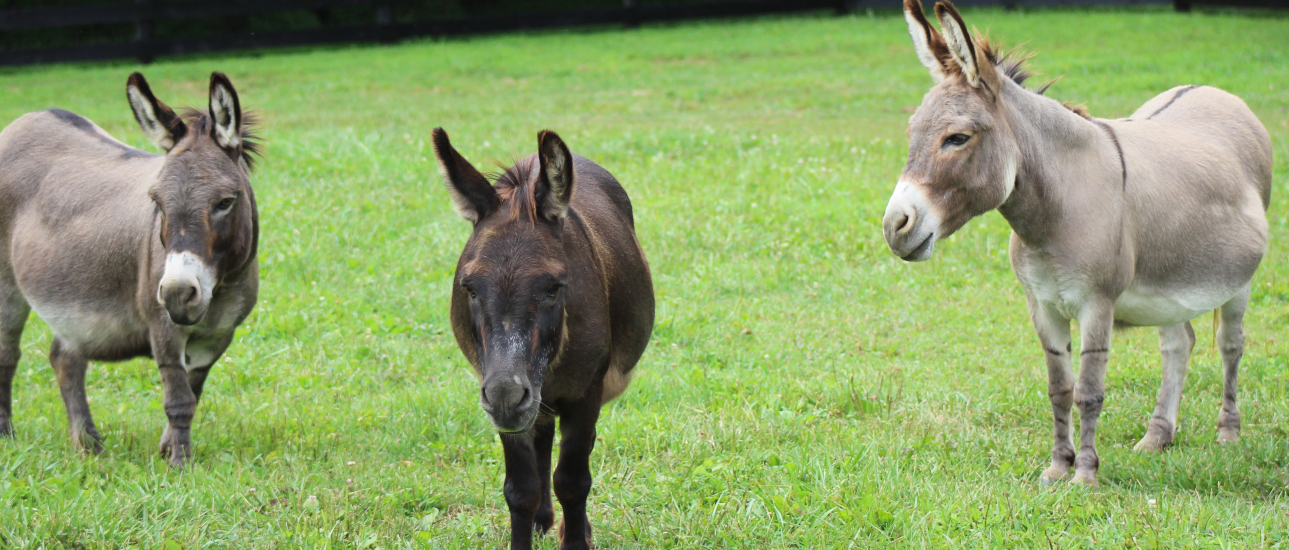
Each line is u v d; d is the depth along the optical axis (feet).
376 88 56.39
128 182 15.43
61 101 51.44
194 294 13.06
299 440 15.51
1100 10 71.97
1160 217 13.94
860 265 24.86
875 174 32.19
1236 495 13.61
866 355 19.88
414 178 32.07
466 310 10.95
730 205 28.63
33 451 14.76
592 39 73.46
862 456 14.38
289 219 27.30
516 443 11.19
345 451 15.29
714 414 16.49
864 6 81.41
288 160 33.55
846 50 64.39
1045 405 17.06
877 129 42.14
